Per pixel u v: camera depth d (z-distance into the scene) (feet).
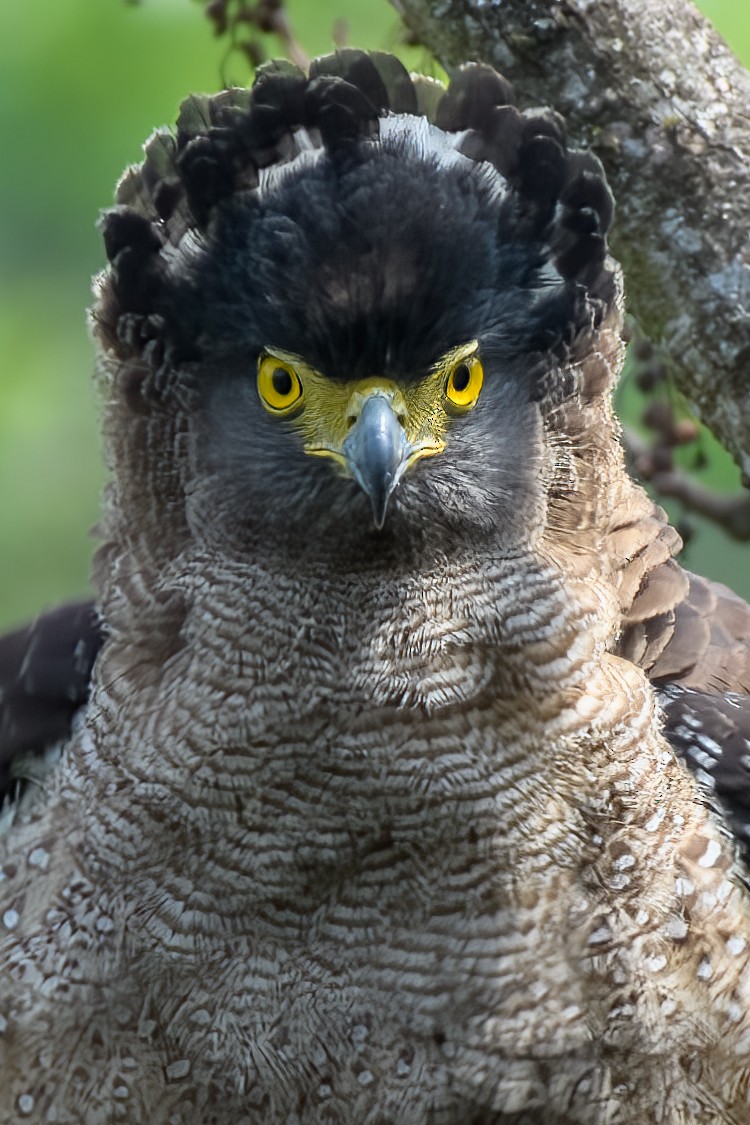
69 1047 30.78
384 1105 30.55
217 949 30.07
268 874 29.76
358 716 29.68
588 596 30.89
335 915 29.91
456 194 29.96
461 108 30.91
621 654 32.58
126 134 49.01
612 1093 30.60
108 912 30.30
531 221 30.40
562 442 31.27
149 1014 30.48
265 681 29.81
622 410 41.04
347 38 41.04
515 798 29.76
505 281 30.32
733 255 31.96
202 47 48.37
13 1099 31.17
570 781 29.99
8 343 52.75
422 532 29.99
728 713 32.30
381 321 29.58
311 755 29.63
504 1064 30.32
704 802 31.22
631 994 30.22
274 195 29.84
